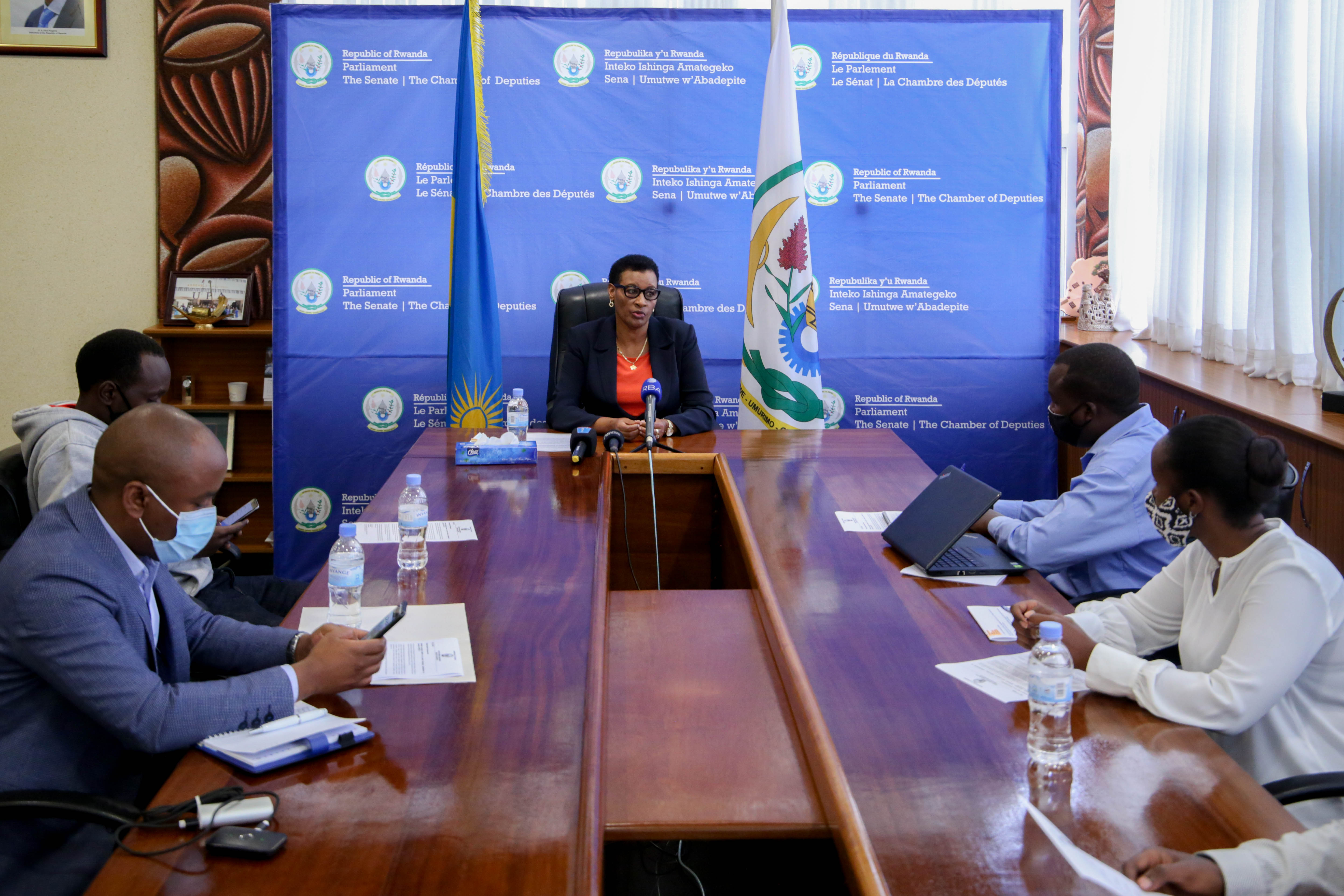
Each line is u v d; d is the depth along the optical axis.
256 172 4.97
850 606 2.12
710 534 3.31
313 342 4.41
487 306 4.16
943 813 1.37
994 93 4.38
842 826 1.34
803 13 4.32
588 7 4.69
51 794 1.40
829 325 4.50
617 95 4.35
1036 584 2.26
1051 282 4.48
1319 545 2.98
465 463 3.22
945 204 4.43
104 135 4.91
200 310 4.74
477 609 2.06
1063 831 1.33
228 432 4.78
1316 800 1.56
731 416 4.55
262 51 4.90
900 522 2.51
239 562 4.81
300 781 1.43
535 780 1.44
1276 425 3.15
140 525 1.58
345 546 2.20
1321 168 3.41
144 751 1.51
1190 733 1.59
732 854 2.33
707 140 4.39
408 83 4.30
